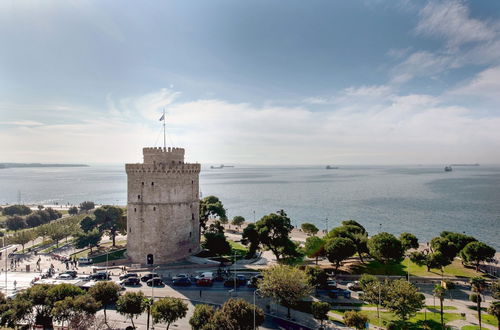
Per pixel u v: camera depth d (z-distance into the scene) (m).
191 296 66.81
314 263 91.56
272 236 92.06
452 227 170.38
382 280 78.94
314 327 55.47
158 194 89.56
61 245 116.19
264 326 55.66
